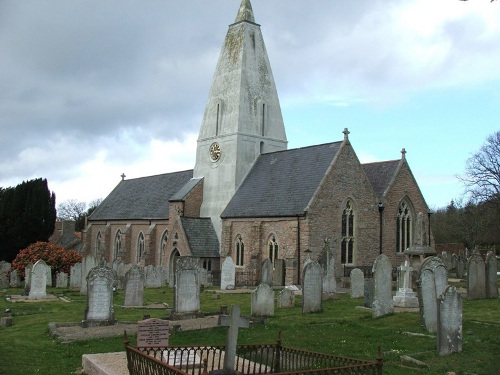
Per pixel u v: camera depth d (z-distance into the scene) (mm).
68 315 27891
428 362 16531
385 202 49094
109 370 14633
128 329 22516
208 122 57688
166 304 32219
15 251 72188
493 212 82312
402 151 52000
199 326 22766
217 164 55625
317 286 27578
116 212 71062
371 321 24188
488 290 32062
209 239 53094
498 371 15391
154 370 11859
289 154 51812
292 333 21578
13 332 22828
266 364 15008
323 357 14156
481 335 20312
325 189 44594
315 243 43562
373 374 12211
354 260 46531
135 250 65562
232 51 57094
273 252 46188
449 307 17656
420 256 33062
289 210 44812
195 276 25531
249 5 58156
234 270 42344
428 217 52750
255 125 55500
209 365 15641
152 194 67688
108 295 23781
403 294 28812
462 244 82188
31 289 36156
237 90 55156
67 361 17297
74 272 44938
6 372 15617
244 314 26922
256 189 50969
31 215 72125
